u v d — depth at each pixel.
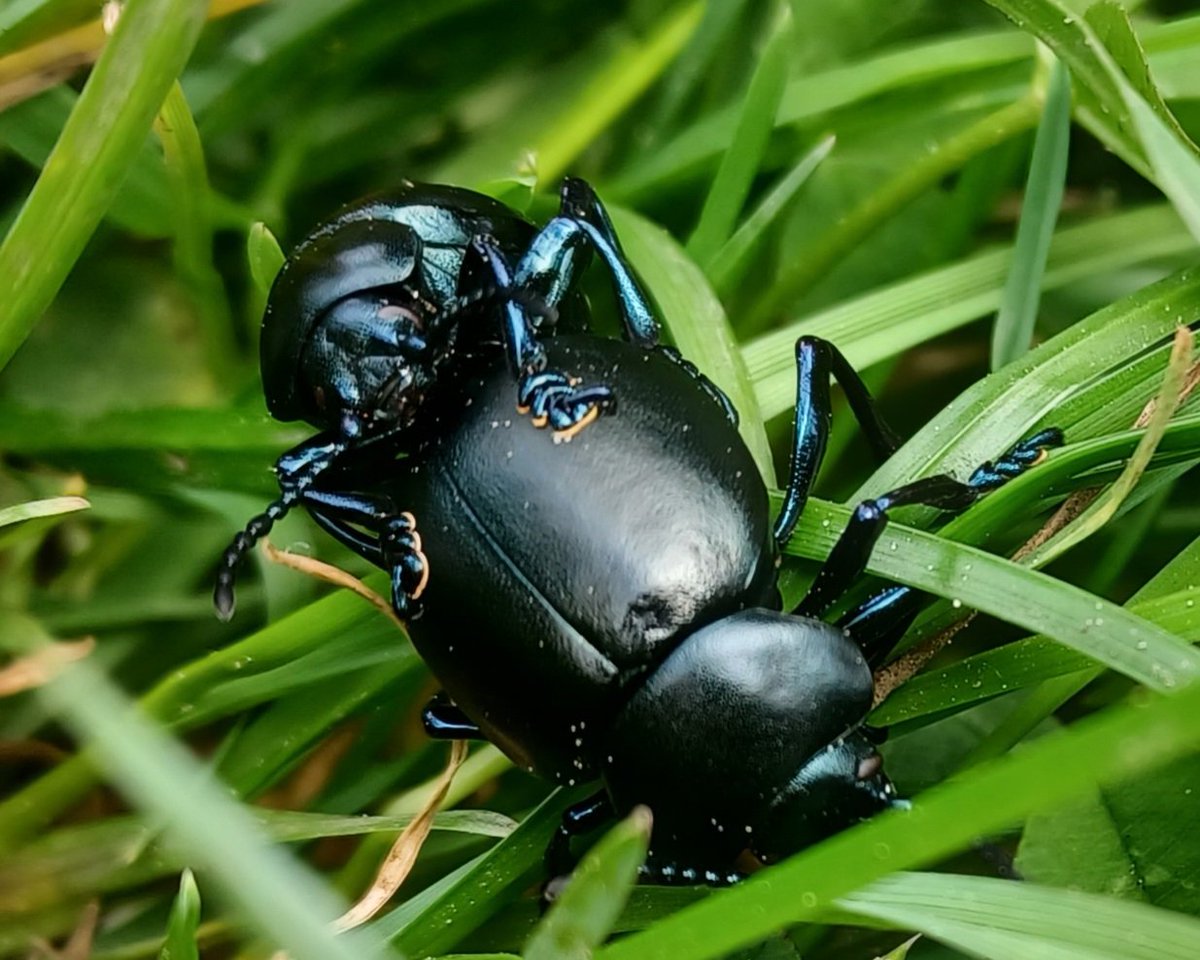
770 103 0.12
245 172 0.13
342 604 0.11
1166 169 0.11
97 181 0.11
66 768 0.11
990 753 0.11
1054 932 0.10
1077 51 0.11
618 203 0.13
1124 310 0.11
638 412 0.11
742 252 0.12
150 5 0.11
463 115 0.13
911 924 0.10
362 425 0.11
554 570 0.11
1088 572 0.12
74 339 0.12
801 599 0.11
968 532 0.11
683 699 0.11
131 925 0.11
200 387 0.12
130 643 0.12
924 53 0.13
